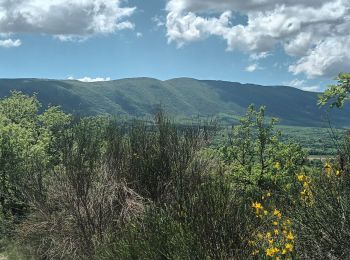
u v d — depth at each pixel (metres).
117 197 8.18
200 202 5.36
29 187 9.20
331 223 3.89
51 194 8.91
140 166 8.60
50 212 8.88
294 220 4.08
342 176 4.13
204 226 5.02
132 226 6.69
